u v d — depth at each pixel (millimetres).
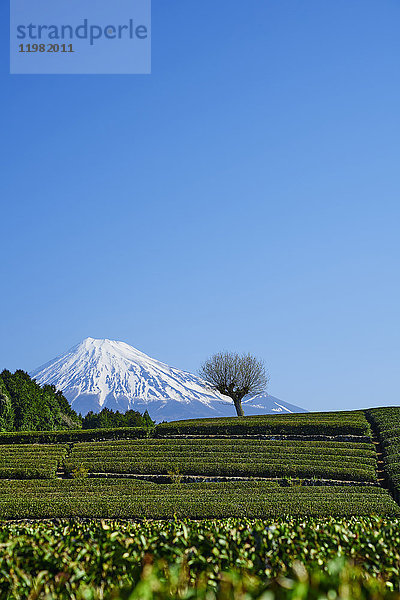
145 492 29719
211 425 42875
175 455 36469
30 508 24188
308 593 4625
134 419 123312
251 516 23406
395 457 34031
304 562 7512
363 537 9047
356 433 40500
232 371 61625
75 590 6395
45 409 89438
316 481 31828
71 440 43375
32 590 6676
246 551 8422
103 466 34875
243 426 42438
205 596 5051
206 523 10562
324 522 11211
